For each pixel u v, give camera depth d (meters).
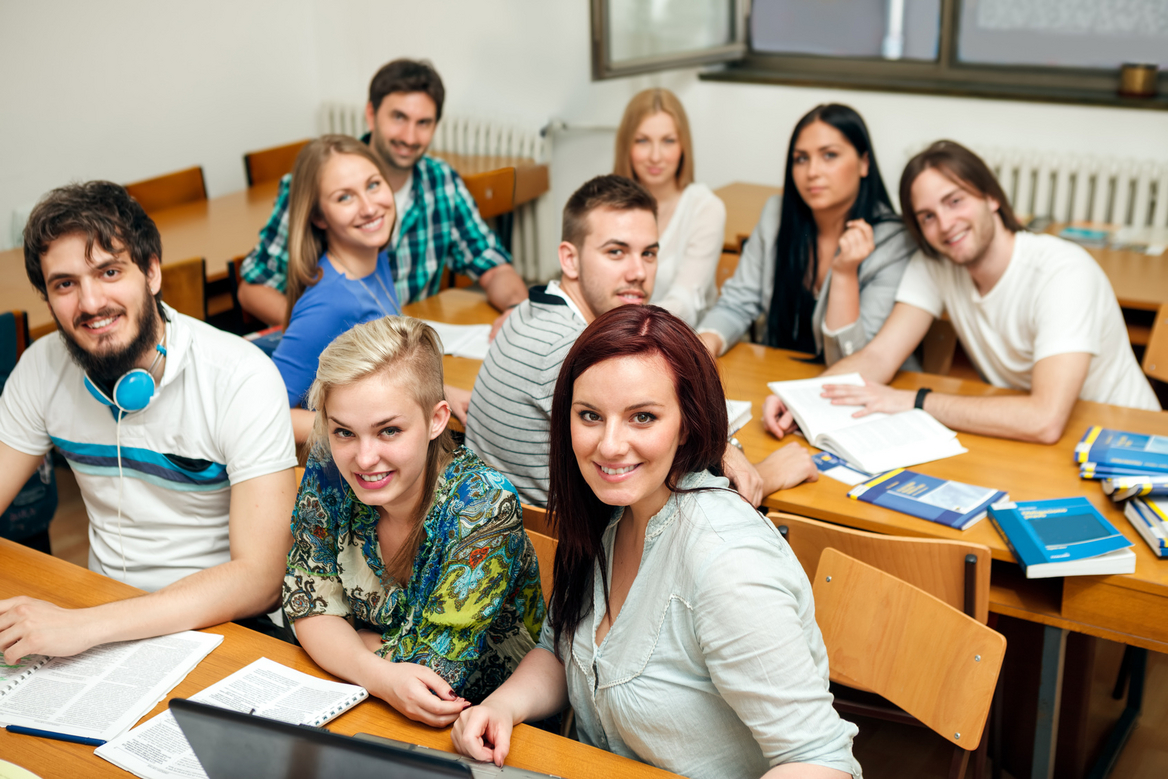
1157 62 4.33
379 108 3.19
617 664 1.25
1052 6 4.46
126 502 1.79
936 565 1.67
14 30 4.62
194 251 3.78
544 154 5.54
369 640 1.51
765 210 2.98
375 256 2.55
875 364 2.53
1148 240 3.83
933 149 2.38
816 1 5.01
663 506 1.22
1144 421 2.27
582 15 5.33
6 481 1.80
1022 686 2.01
